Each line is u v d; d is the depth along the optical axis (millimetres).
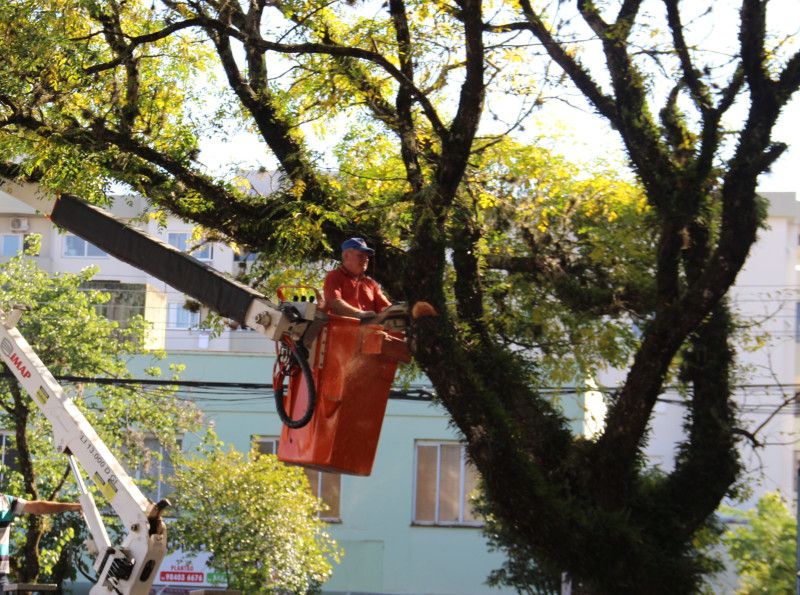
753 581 18828
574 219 14750
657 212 12031
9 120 12328
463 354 11281
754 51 11055
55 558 20406
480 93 11148
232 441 28406
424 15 12383
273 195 12633
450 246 12344
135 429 24500
